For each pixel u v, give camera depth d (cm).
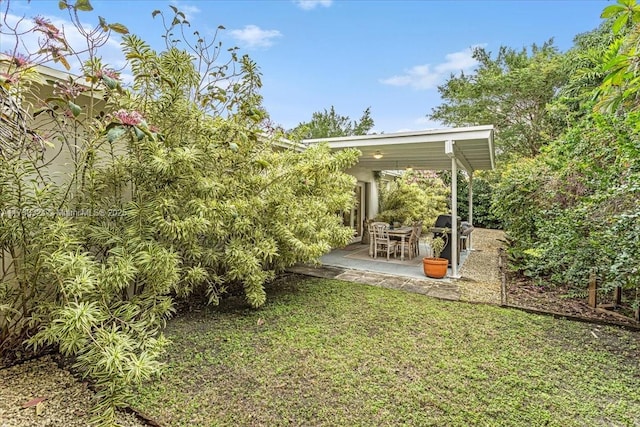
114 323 276
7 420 228
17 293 308
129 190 389
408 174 1321
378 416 232
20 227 287
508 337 363
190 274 391
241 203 419
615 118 387
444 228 745
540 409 240
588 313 441
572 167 487
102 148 364
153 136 292
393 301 486
